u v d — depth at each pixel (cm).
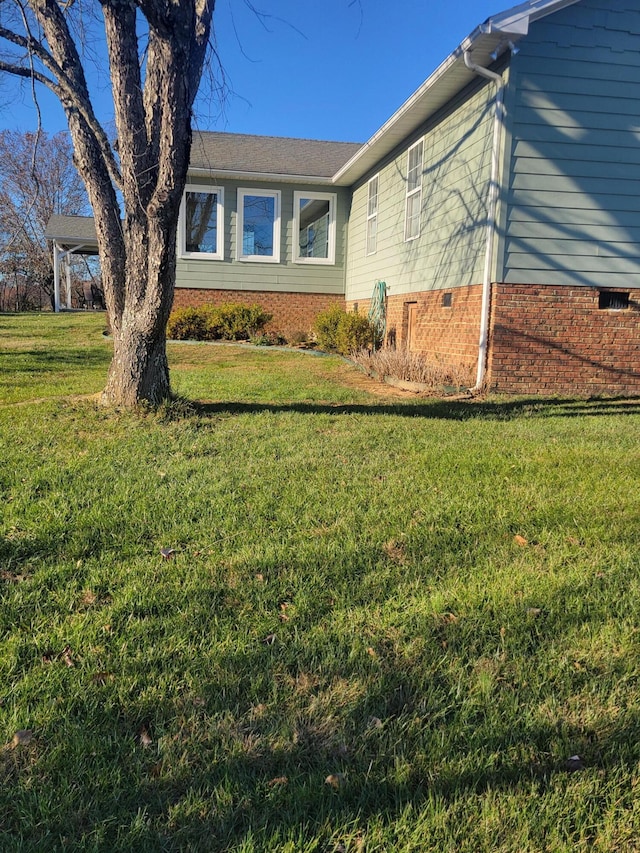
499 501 395
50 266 3138
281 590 278
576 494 409
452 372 927
